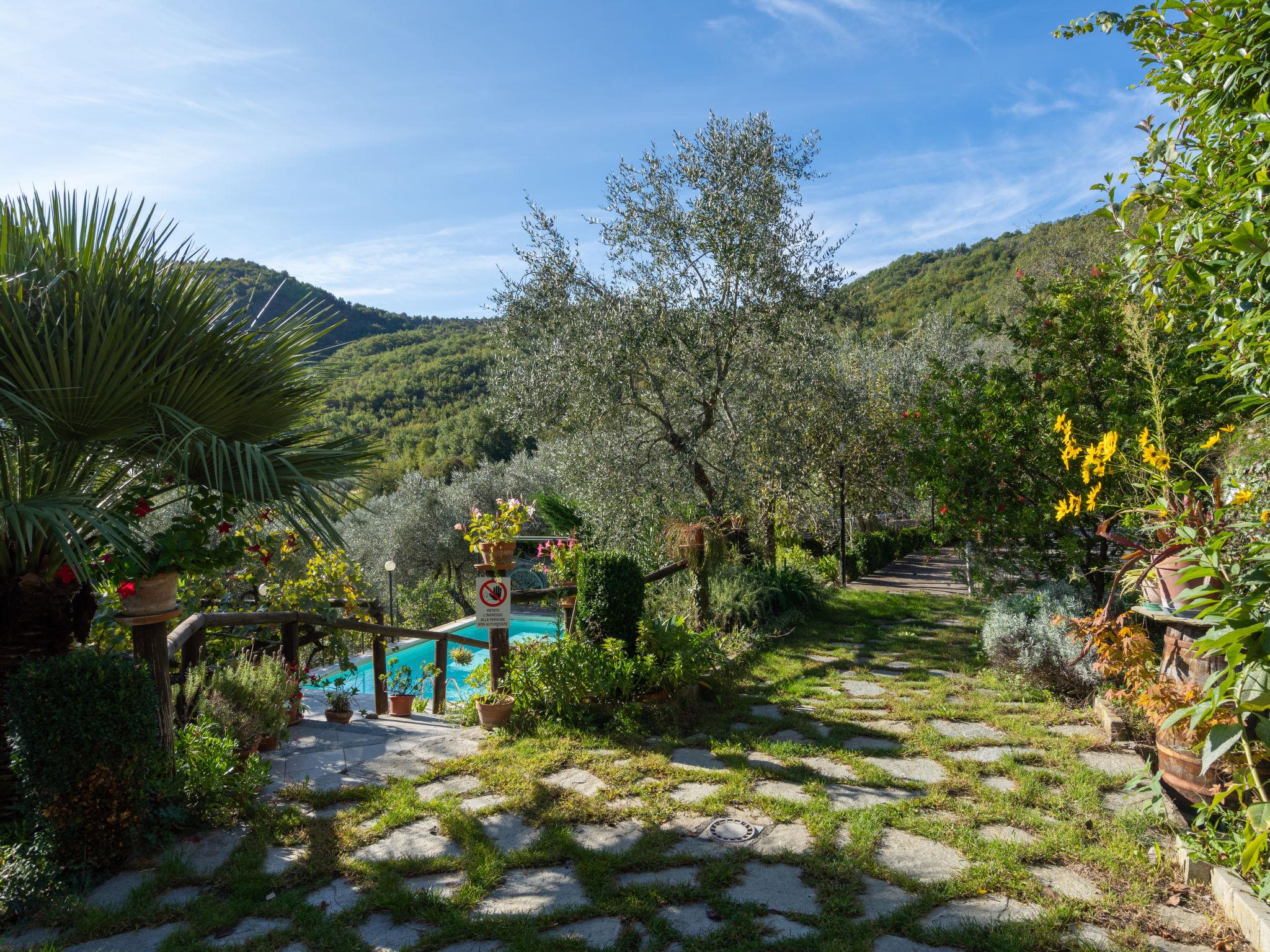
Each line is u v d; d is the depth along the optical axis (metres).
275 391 3.93
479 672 6.13
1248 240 2.20
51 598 3.50
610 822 3.81
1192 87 2.64
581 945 2.75
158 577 3.84
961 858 3.33
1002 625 6.41
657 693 5.72
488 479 21.55
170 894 3.24
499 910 3.03
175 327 3.60
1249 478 3.44
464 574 20.28
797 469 10.91
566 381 9.55
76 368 3.22
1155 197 2.89
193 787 3.88
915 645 7.96
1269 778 3.08
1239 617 2.18
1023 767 4.37
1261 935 2.55
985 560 7.32
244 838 3.74
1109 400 6.23
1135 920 2.81
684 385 9.93
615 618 6.21
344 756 5.02
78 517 3.46
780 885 3.16
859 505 14.38
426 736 5.55
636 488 9.51
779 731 5.22
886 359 19.80
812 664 7.19
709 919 2.92
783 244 9.63
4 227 3.58
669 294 9.70
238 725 4.66
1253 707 2.19
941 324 24.86
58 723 3.29
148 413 3.55
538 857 3.44
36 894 3.11
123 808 3.44
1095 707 5.35
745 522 10.23
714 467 10.05
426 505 19.88
